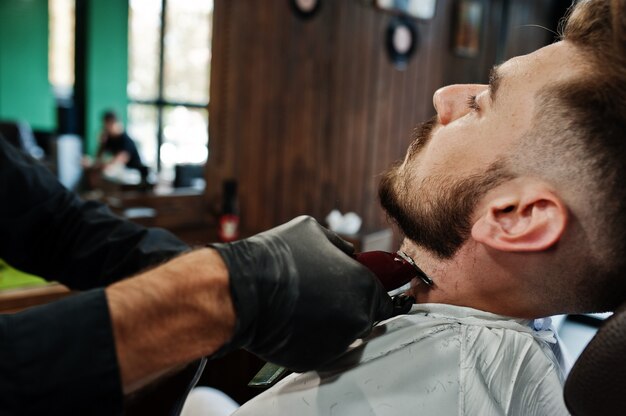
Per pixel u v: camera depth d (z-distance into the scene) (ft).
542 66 1.83
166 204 8.44
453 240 2.00
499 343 1.93
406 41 11.32
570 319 3.83
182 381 3.24
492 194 1.86
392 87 11.39
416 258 2.18
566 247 1.77
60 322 1.48
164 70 19.13
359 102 10.84
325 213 10.77
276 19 9.28
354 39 10.47
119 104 19.88
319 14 9.82
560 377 2.09
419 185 2.05
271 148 9.65
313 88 10.06
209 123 8.82
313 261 1.72
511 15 13.30
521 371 1.94
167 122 19.39
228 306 1.57
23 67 19.65
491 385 1.89
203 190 8.93
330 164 10.64
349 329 1.69
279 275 1.64
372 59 10.86
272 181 9.78
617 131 1.63
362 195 11.35
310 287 1.66
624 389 1.54
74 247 3.32
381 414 1.91
